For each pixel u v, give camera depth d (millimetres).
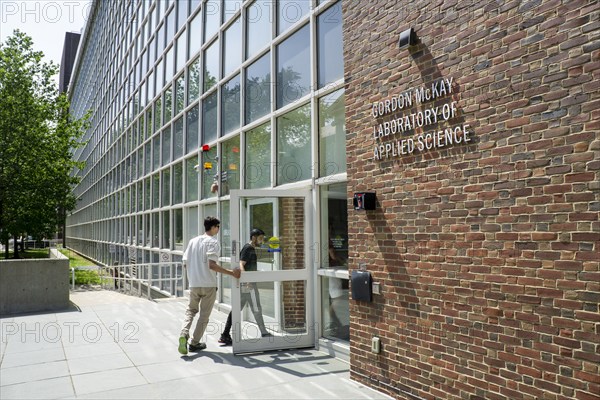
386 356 4984
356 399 4855
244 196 6785
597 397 3211
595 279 3242
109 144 26266
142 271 16844
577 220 3357
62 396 4996
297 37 7770
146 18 18328
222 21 10938
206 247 6656
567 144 3430
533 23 3680
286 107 7828
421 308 4582
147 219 17234
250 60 9391
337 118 6594
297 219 6965
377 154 5137
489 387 3926
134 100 19922
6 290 9734
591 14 3318
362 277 5238
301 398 4895
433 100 4508
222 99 10906
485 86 4020
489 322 3939
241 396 4961
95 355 6543
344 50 5734
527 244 3670
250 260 6859
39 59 20891
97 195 30812
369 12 5355
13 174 19062
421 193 4609
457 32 4293
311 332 6820
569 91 3432
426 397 4508
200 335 6742
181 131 13844
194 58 12773
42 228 23375
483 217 4008
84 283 17047
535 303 3604
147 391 5121
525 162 3701
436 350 4422
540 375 3559
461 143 4215
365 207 5105
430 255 4496
